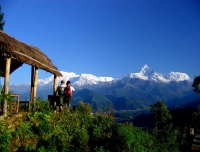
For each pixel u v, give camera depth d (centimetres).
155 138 1814
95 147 1247
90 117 1549
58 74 1884
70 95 1625
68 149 1154
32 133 1186
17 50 1290
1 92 1204
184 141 1939
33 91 1648
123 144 1253
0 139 1007
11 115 1232
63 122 1396
